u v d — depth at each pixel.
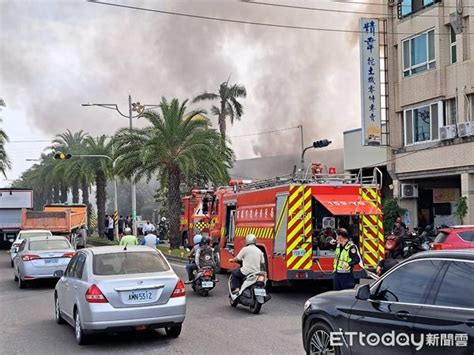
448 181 28.58
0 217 39.34
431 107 26.67
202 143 31.38
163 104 31.75
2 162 48.66
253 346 9.69
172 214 32.56
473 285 5.72
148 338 10.47
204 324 11.80
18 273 18.72
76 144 55.28
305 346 7.87
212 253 16.08
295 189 14.93
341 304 7.17
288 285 16.19
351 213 14.63
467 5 24.97
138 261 10.45
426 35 27.12
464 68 25.03
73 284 10.57
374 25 27.66
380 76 27.83
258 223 16.78
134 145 32.66
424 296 6.15
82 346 9.97
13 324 12.19
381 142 28.00
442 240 16.00
